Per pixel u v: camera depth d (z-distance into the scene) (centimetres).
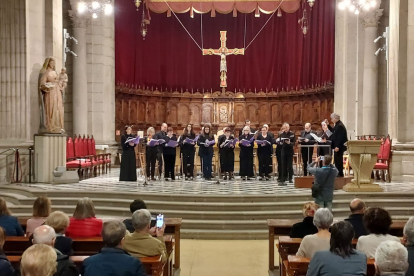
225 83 2098
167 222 728
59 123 1390
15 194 1203
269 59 2255
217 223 991
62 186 1262
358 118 1736
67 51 1714
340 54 1855
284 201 1077
